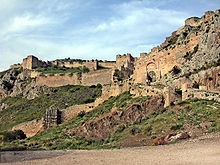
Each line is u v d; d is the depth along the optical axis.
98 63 147.00
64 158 32.03
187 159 27.31
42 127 74.50
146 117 55.78
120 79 108.00
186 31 89.88
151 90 67.69
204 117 45.31
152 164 26.72
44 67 156.38
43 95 116.19
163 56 79.88
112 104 73.38
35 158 32.41
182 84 61.59
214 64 61.78
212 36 66.44
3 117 102.06
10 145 48.22
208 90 57.06
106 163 28.30
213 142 32.91
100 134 55.72
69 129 64.00
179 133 40.09
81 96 103.88
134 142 42.78
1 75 152.25
